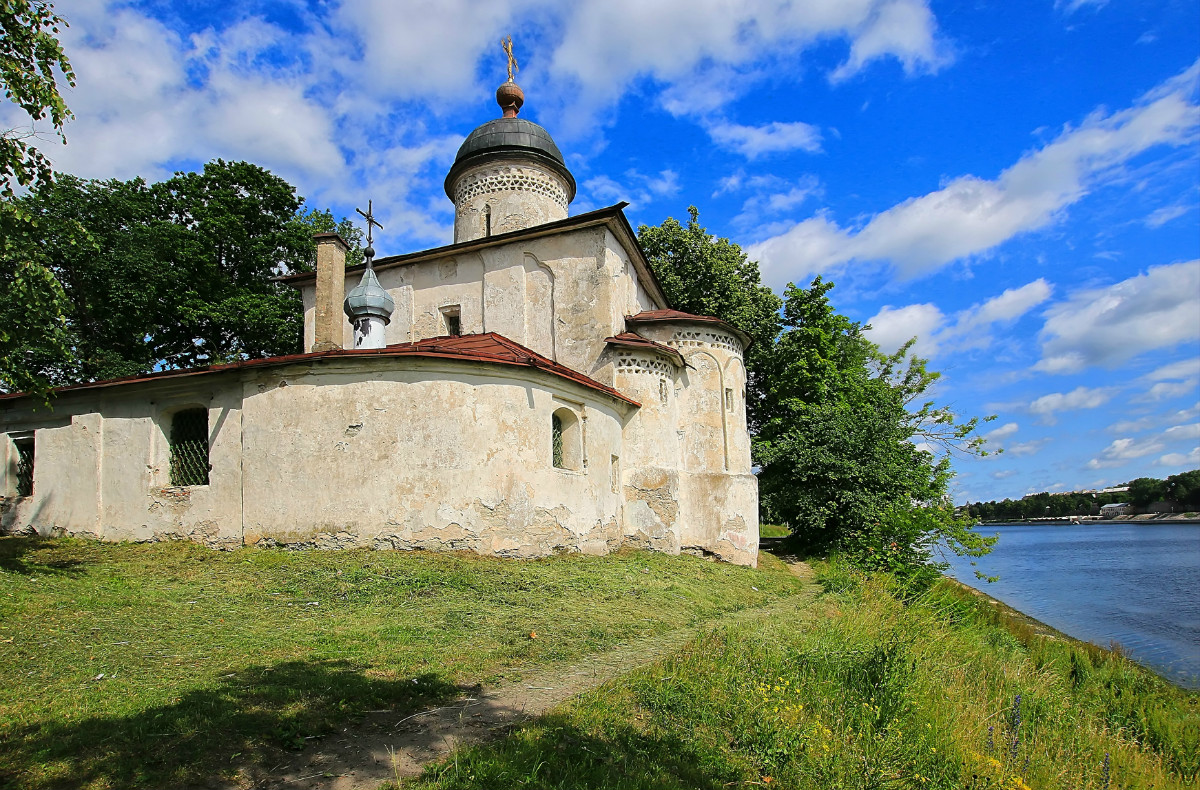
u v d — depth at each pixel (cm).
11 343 1134
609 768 542
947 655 1095
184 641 818
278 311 3025
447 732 594
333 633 868
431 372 1385
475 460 1374
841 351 3350
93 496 1541
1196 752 1014
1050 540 9769
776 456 2569
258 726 571
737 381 2145
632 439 1909
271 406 1407
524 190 2402
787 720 674
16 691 638
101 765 493
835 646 954
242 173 3102
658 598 1245
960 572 4509
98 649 773
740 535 1997
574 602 1116
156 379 1479
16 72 1012
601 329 1953
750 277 3553
